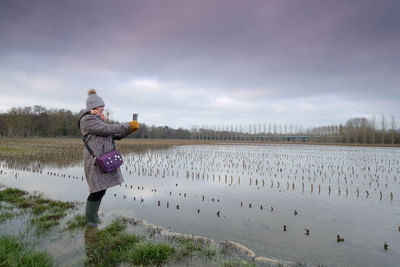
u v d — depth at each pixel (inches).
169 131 5221.5
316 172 617.3
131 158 868.6
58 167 560.7
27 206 236.2
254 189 383.6
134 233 178.4
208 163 770.2
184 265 136.2
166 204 275.7
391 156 1227.9
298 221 236.7
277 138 5054.1
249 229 209.5
